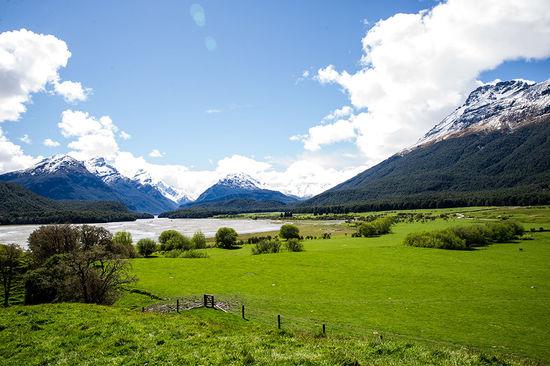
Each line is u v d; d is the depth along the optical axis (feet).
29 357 74.74
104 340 82.38
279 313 182.50
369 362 69.92
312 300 217.97
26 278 192.95
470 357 77.51
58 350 77.36
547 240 472.85
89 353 75.20
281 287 252.42
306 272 304.71
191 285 251.60
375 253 398.01
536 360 132.46
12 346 80.28
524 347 147.13
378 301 217.77
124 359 71.05
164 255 428.56
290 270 312.29
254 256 382.63
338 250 418.72
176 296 217.15
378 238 550.77
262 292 236.43
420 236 451.53
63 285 173.37
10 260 233.76
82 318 100.48
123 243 418.31
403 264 338.75
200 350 73.72
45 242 281.95
